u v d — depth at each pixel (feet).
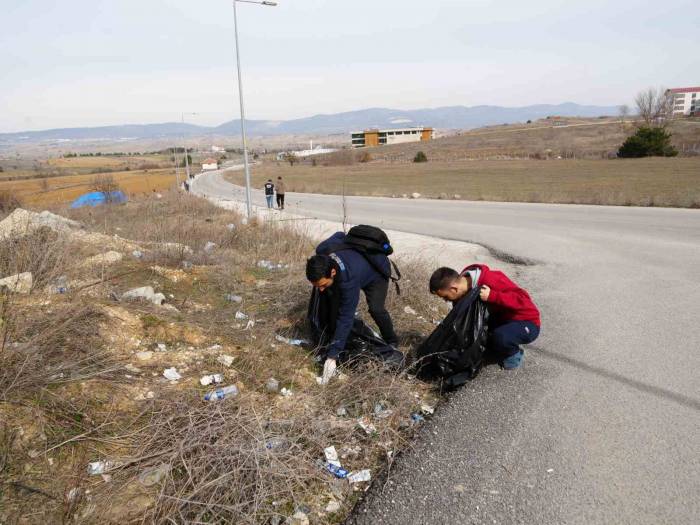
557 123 480.64
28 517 7.28
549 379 13.34
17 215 23.67
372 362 12.91
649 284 22.58
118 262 20.47
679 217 43.75
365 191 110.52
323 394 11.74
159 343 12.97
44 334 10.75
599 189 81.51
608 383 13.01
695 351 14.83
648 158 176.96
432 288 13.17
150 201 69.87
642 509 8.48
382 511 8.48
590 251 30.99
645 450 10.09
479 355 12.91
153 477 8.45
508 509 8.54
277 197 77.10
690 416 11.28
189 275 20.21
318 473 9.14
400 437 10.57
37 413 9.03
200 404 10.41
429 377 13.44
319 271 11.67
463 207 64.95
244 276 21.24
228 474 8.39
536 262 29.01
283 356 13.42
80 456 8.66
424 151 344.08
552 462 9.77
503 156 261.65
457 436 10.71
